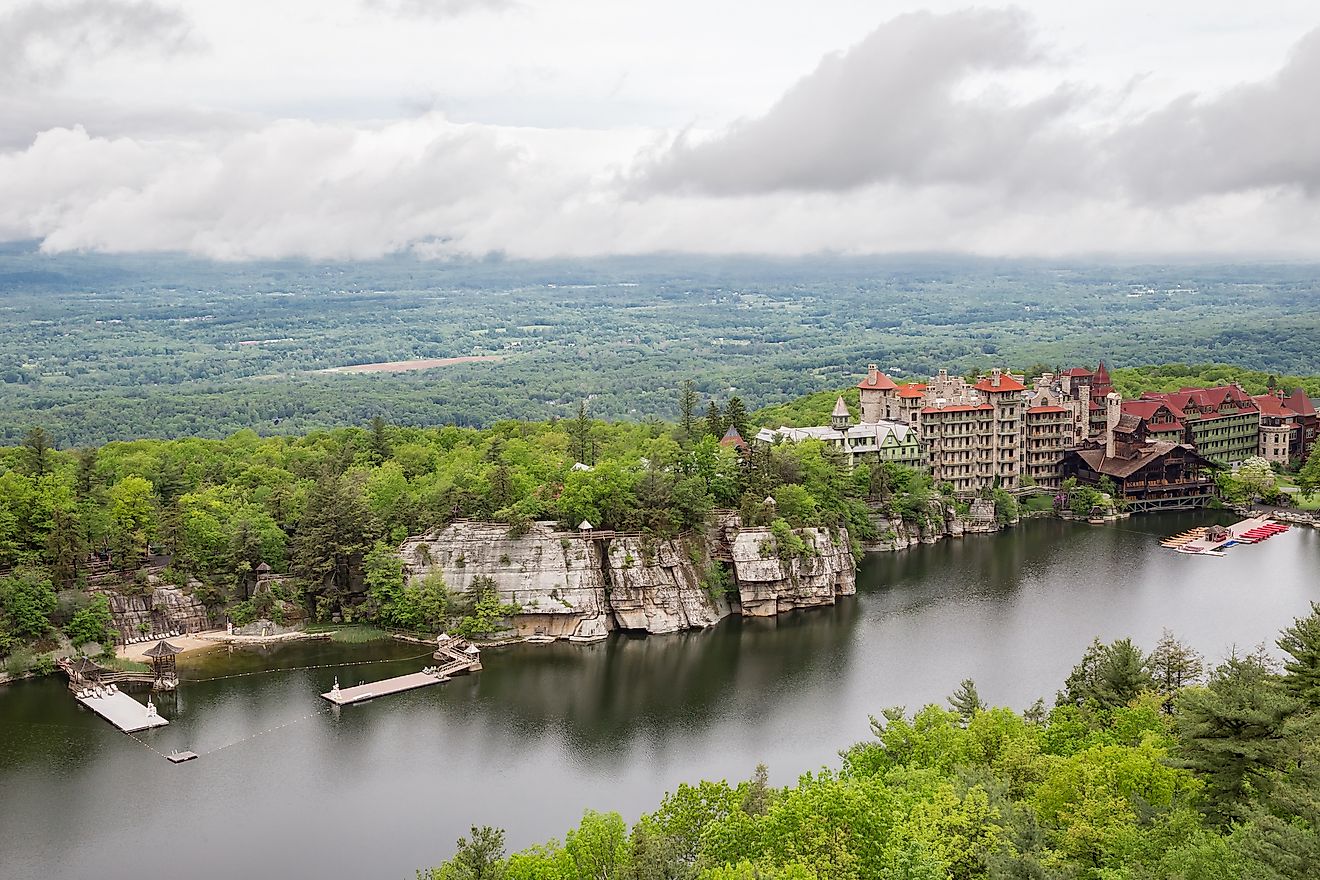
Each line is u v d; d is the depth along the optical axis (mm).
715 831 114375
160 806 156875
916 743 138875
